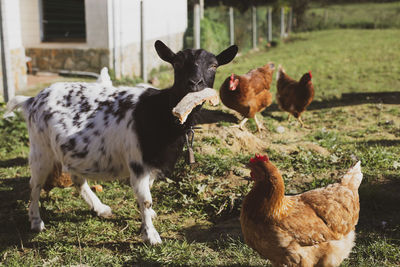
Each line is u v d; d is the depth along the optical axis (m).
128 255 4.41
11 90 11.08
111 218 5.32
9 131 8.41
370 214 5.10
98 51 14.02
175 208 5.53
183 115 3.87
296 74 15.29
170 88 4.37
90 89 4.83
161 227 4.99
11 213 5.52
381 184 5.79
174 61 4.19
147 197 4.49
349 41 24.86
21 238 4.85
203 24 19.02
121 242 4.72
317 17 35.38
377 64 16.95
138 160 4.41
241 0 29.48
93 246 4.65
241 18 23.11
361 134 8.37
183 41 19.39
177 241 4.49
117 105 4.57
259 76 7.98
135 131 4.36
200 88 4.09
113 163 4.62
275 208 3.50
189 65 4.10
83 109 4.66
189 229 4.99
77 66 14.49
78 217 5.32
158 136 4.32
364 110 10.29
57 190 6.11
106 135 4.52
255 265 4.12
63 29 15.38
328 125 9.32
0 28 10.79
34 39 14.92
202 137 7.21
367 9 41.41
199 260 4.21
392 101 10.99
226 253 4.37
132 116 4.41
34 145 4.97
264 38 26.17
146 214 4.56
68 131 4.59
